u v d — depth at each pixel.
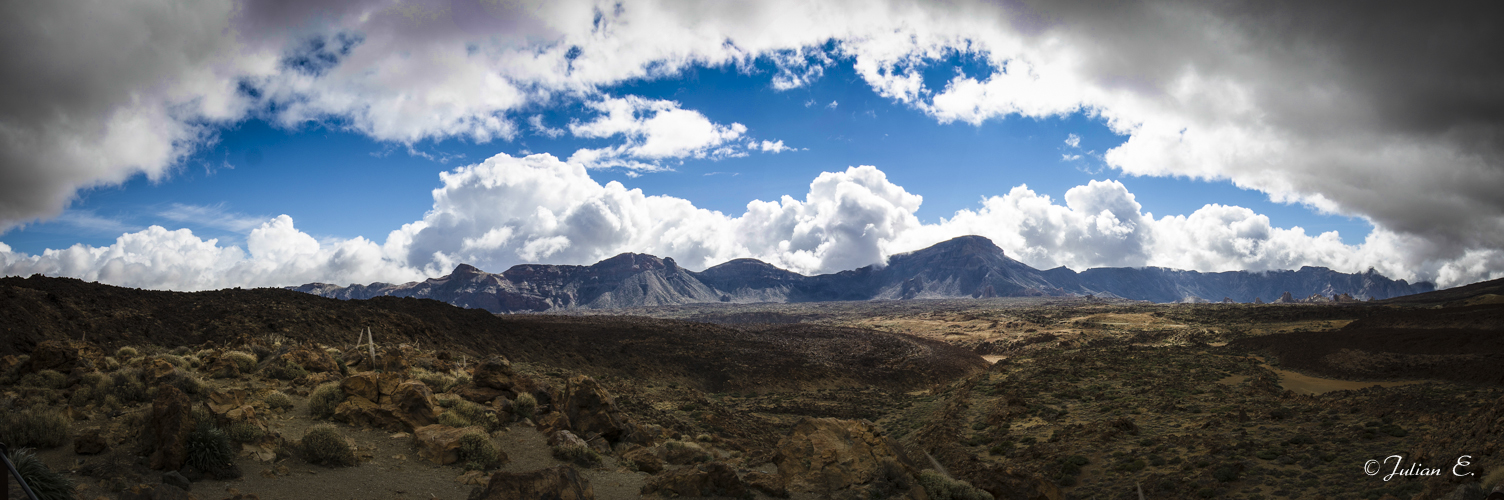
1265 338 131.50
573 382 32.47
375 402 26.28
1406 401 47.53
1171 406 55.72
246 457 19.27
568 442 26.97
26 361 25.00
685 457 29.23
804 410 81.25
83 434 17.64
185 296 81.56
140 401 22.81
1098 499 34.91
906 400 93.44
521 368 65.12
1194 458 38.03
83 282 72.88
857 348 144.12
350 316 87.06
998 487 25.59
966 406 67.88
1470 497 19.00
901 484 23.45
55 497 13.91
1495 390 52.56
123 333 61.00
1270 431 43.50
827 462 24.55
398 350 38.62
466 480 21.30
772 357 121.31
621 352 112.69
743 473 25.98
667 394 71.88
